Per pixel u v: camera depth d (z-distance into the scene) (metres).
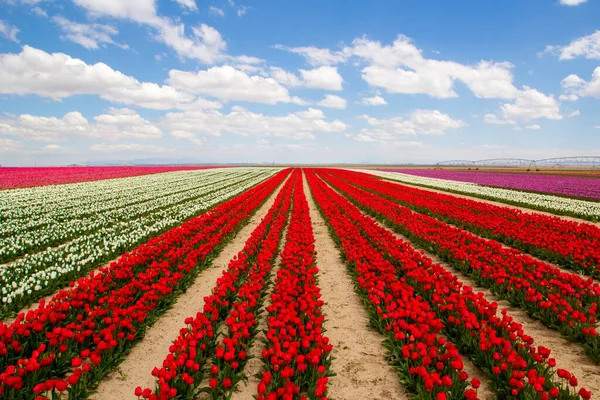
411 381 4.88
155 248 10.46
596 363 5.53
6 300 7.26
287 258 9.53
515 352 4.91
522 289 7.77
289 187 34.94
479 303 6.57
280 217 16.70
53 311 6.20
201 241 12.72
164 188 32.88
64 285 8.81
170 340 6.43
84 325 5.90
